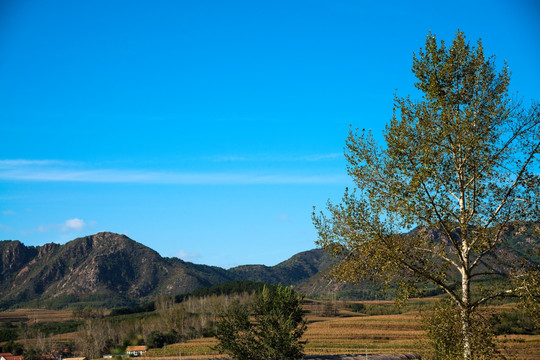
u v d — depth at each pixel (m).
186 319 158.50
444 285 24.69
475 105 24.52
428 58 25.38
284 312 51.44
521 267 22.98
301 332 51.84
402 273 24.70
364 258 24.34
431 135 24.75
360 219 24.50
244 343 49.56
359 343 142.38
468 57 24.97
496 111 23.94
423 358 25.28
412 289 24.56
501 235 23.75
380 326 172.38
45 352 127.88
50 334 180.88
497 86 24.39
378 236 24.08
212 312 176.25
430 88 24.72
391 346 129.50
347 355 92.25
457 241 24.30
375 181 25.05
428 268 24.83
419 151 24.62
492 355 22.61
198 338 148.62
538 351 61.56
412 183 23.73
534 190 22.95
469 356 22.94
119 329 140.88
